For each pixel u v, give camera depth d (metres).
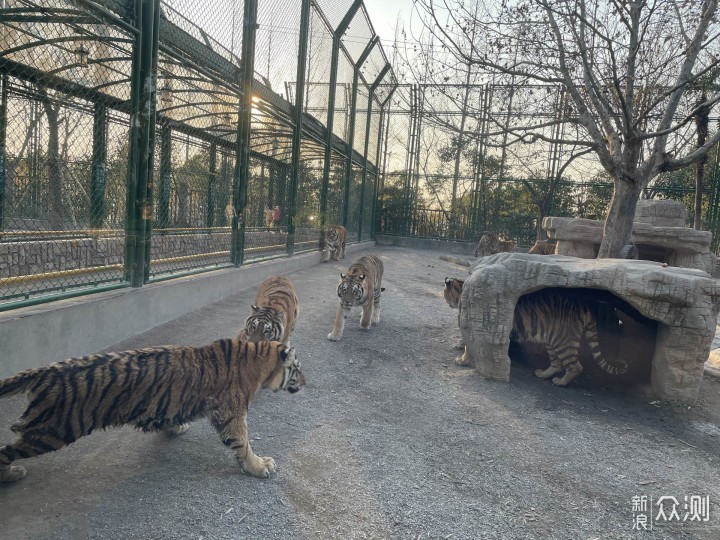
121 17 5.29
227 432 3.10
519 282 5.09
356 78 16.02
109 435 3.56
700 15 6.36
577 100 6.91
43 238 6.80
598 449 3.92
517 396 4.92
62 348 4.45
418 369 5.58
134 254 5.76
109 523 2.62
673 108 6.78
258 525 2.72
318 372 5.22
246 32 8.16
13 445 2.70
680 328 4.73
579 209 19.92
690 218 18.09
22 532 2.49
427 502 3.07
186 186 9.91
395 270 13.60
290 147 12.83
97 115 7.39
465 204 21.44
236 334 5.95
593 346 5.21
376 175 21.70
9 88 7.00
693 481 3.52
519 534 2.83
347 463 3.45
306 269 12.14
